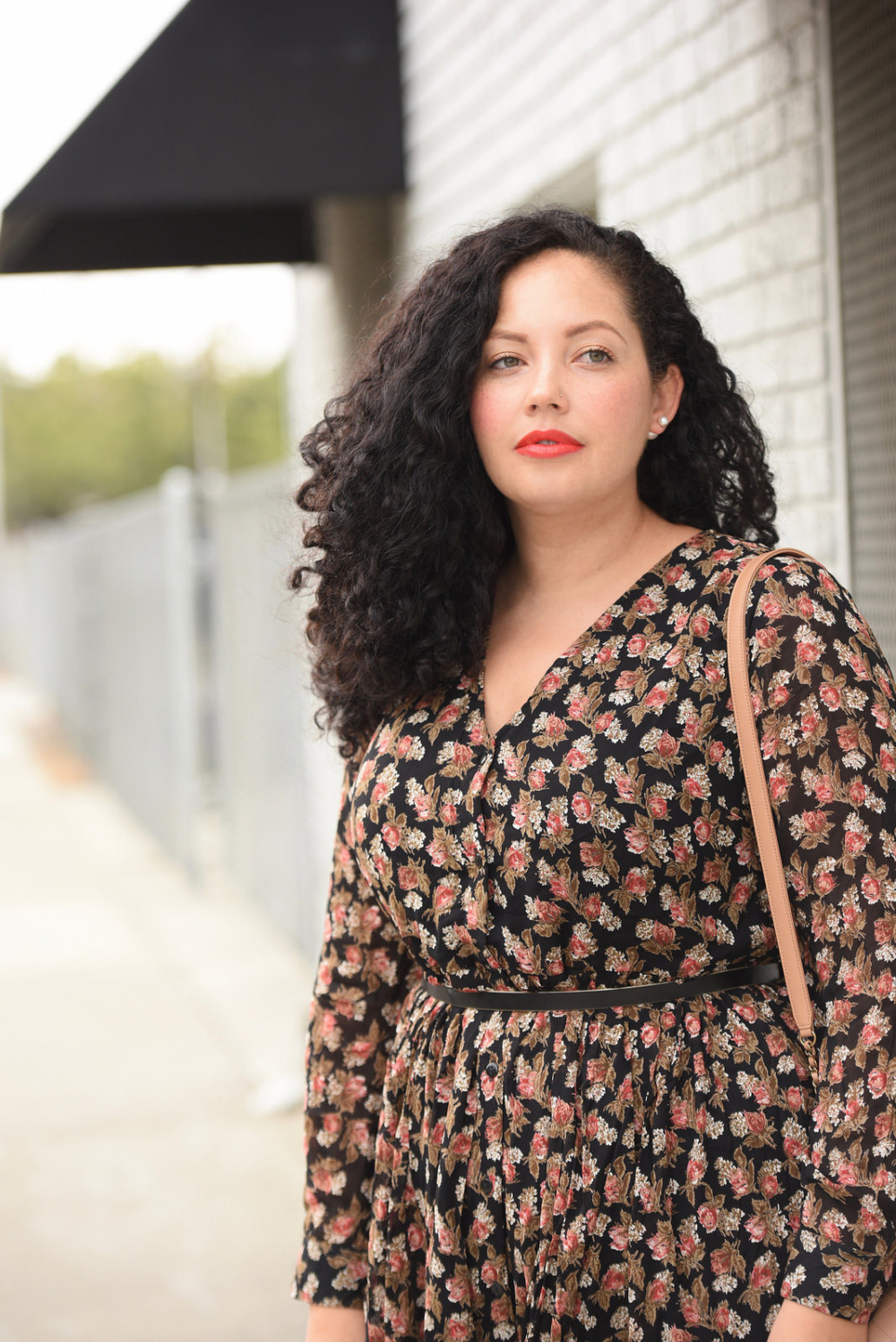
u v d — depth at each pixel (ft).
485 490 5.31
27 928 25.38
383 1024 5.86
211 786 28.76
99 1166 14.46
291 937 22.74
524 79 13.70
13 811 39.50
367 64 15.76
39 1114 16.08
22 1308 11.51
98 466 139.23
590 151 12.48
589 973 4.86
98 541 40.04
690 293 10.91
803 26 9.16
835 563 9.21
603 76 12.14
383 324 5.62
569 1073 4.82
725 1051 4.74
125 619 35.29
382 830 5.24
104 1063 17.81
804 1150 4.68
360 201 17.97
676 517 5.62
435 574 5.31
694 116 10.67
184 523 27.04
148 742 32.76
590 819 4.71
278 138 14.84
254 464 137.28
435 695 5.33
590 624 5.07
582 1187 4.76
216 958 22.56
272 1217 13.14
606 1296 4.74
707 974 4.81
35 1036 19.10
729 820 4.66
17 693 80.18
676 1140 4.71
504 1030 5.01
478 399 5.16
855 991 4.36
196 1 14.33
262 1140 15.02
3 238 15.43
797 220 9.37
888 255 8.48
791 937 4.54
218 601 26.23
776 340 9.74
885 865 4.40
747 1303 4.63
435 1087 5.21
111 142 14.05
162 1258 12.35
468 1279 5.04
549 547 5.21
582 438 4.98
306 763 20.68
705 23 10.40
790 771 4.48
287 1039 18.29
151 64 14.19
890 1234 4.26
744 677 4.57
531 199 13.62
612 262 5.13
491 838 4.93
